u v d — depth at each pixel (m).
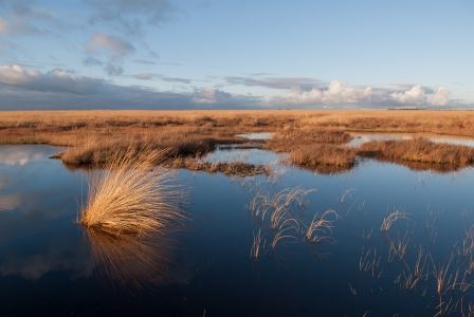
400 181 12.43
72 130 30.81
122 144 16.66
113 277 5.41
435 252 6.50
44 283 5.20
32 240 6.73
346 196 10.31
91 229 7.31
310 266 5.88
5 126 32.53
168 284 5.24
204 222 7.85
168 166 13.69
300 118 55.19
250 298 4.91
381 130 39.41
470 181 12.55
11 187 10.73
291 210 8.89
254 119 50.59
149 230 7.30
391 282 5.40
